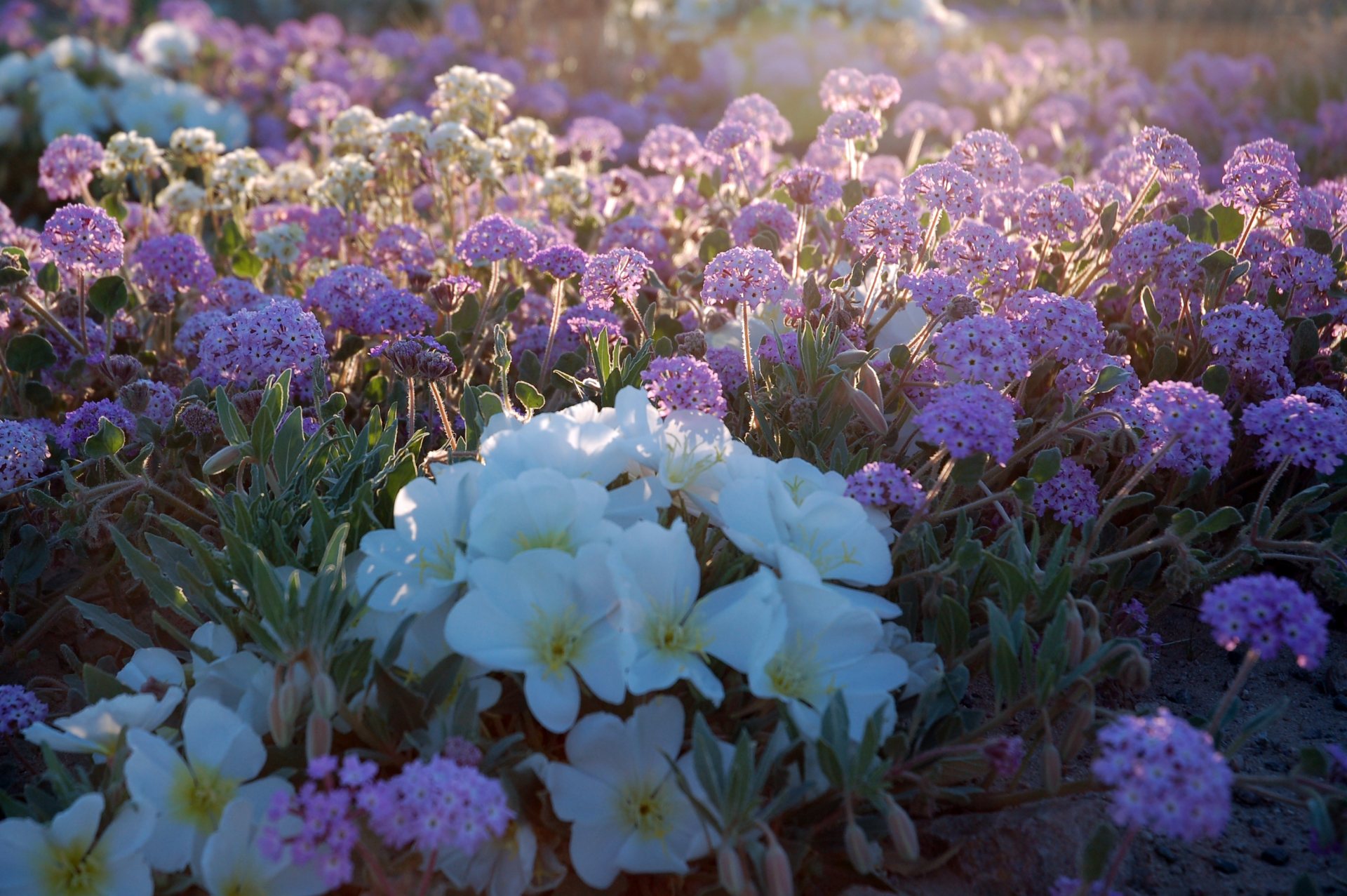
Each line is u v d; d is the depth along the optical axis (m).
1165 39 9.64
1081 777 2.36
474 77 5.03
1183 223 3.51
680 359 2.36
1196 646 2.85
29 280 3.35
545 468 2.13
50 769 1.96
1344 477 2.88
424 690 1.97
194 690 2.11
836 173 4.56
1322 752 1.93
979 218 3.59
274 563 2.35
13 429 2.64
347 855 1.67
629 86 9.55
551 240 4.05
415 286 3.76
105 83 7.77
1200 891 2.11
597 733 1.91
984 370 2.37
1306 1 9.55
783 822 1.99
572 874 2.03
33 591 2.85
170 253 3.73
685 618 2.03
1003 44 10.15
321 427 2.64
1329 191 4.09
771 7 9.66
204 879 1.80
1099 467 3.04
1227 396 3.12
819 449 2.69
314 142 6.00
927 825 2.20
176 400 3.12
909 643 2.23
